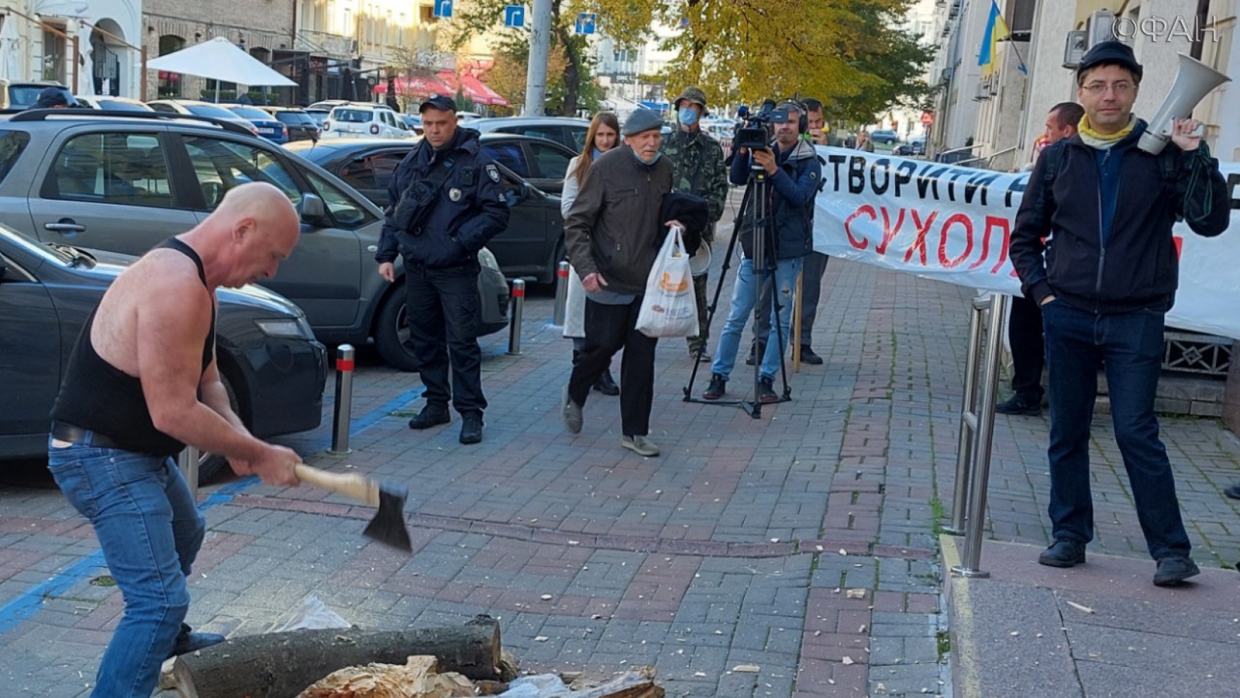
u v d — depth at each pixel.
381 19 71.31
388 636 4.20
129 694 3.58
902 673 4.52
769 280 8.91
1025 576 5.04
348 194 9.66
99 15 45.88
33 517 6.06
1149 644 4.36
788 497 6.58
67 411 3.63
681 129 9.45
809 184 8.65
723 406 8.77
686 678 4.52
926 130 67.75
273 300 7.03
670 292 7.10
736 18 18.50
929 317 13.29
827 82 19.44
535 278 13.61
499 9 36.44
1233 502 6.57
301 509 6.25
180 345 3.47
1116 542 5.84
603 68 56.06
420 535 5.96
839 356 10.72
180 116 9.24
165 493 3.86
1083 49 14.35
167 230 8.55
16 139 8.38
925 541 5.82
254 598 5.16
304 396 6.94
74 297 6.24
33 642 4.69
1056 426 5.11
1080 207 4.86
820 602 5.16
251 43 56.75
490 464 7.21
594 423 8.26
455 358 7.64
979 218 8.96
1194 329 7.96
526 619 5.06
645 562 5.70
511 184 12.99
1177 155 4.74
